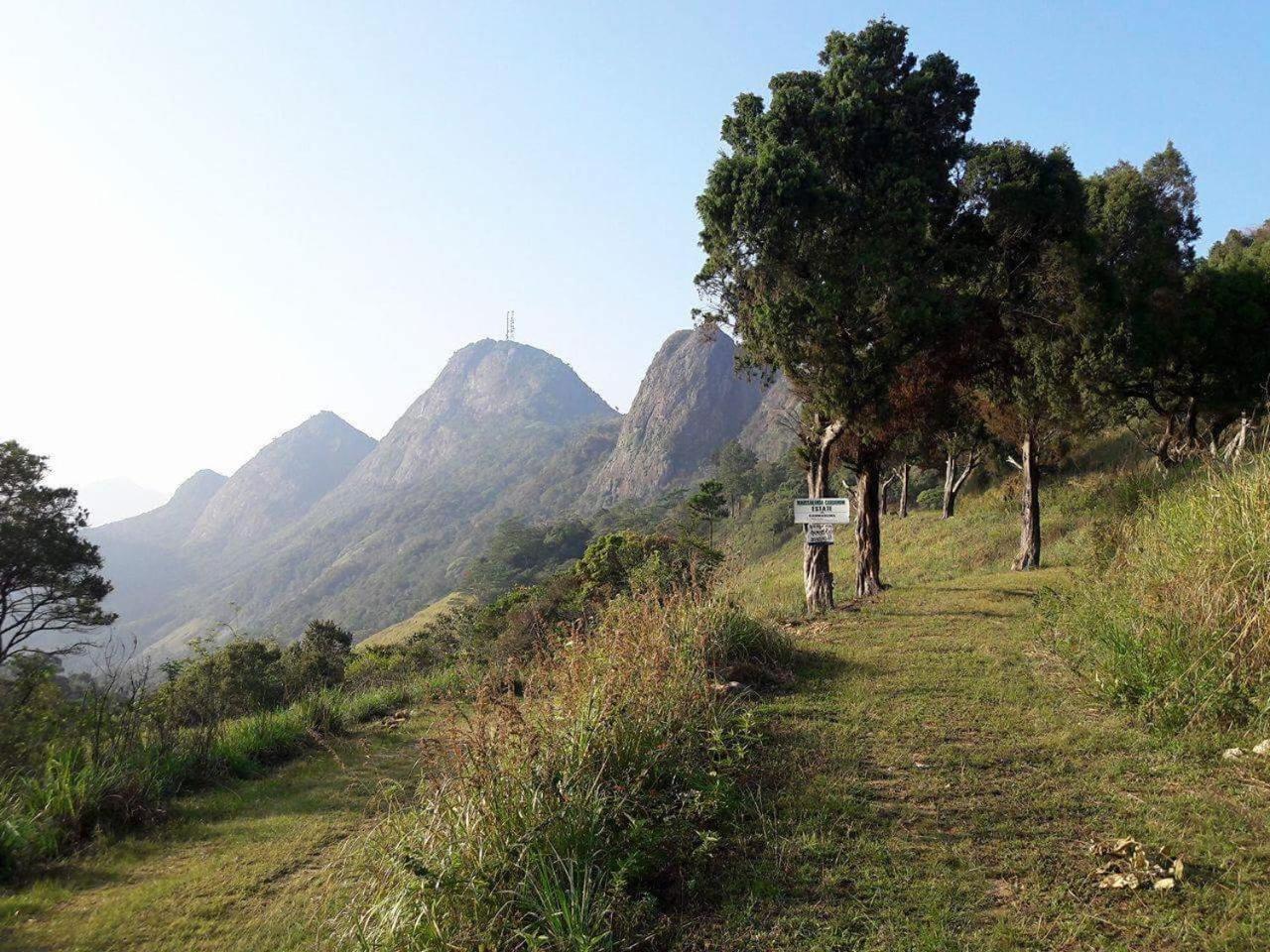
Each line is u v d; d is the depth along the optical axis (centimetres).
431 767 501
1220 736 514
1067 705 641
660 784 487
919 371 1420
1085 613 815
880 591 1644
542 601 2114
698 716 585
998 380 2031
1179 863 358
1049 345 1988
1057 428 2130
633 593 1009
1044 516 2850
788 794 486
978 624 1090
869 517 1672
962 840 412
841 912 351
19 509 3066
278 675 1772
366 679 1405
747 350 1519
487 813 393
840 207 1357
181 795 716
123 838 605
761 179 1284
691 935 346
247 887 485
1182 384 2292
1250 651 555
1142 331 2073
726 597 923
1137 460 2850
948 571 2612
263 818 639
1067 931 321
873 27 1530
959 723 619
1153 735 540
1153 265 2214
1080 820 426
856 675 807
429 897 345
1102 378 1928
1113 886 351
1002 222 1591
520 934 326
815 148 1465
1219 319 2192
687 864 409
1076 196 1617
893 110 1490
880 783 501
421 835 398
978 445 3241
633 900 374
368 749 880
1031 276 1709
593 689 524
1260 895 331
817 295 1323
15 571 3014
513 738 459
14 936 432
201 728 810
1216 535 659
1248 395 2150
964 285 1609
